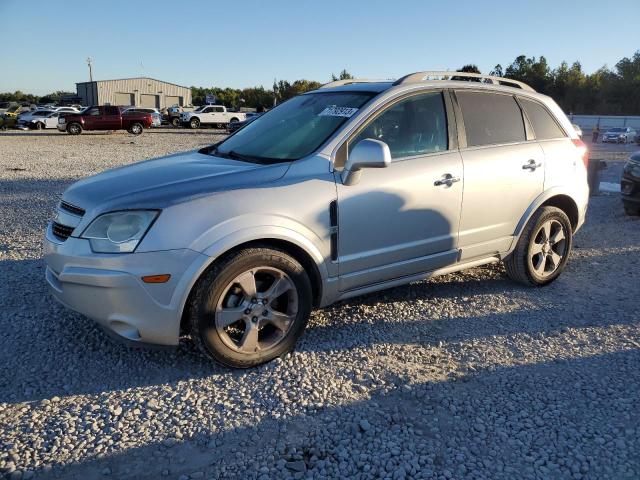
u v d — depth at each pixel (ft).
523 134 15.67
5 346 12.10
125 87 232.94
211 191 10.78
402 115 13.26
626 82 246.27
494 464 8.64
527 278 16.16
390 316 14.24
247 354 11.24
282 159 12.35
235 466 8.50
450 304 15.15
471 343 12.82
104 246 10.32
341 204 11.93
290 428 9.47
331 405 10.14
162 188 10.84
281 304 12.03
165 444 8.97
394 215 12.76
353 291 12.82
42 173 42.57
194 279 10.34
